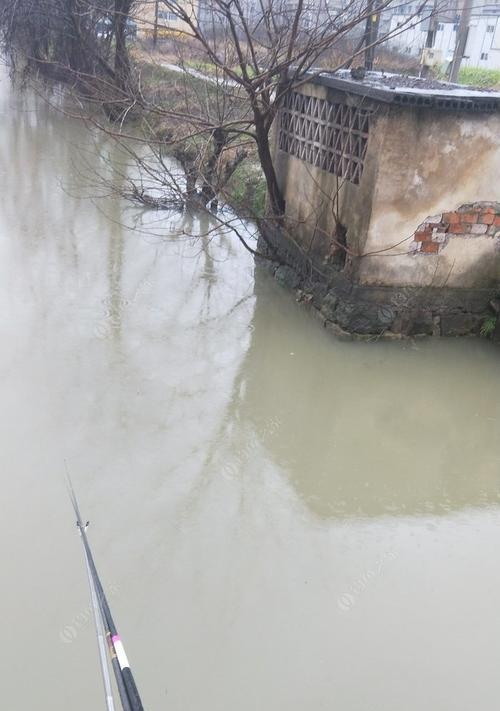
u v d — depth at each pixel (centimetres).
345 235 592
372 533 400
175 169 1097
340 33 598
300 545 388
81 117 894
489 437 502
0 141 1263
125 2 1018
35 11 1488
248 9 816
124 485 421
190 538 386
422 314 590
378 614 346
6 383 508
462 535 403
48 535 380
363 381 550
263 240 777
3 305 626
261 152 682
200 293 693
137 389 519
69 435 461
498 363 575
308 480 444
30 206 909
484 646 332
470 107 510
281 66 586
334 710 299
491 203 553
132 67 1123
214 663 317
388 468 462
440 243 562
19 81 1888
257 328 624
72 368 537
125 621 334
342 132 583
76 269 722
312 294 650
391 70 872
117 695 296
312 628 337
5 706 292
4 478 418
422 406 529
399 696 306
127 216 901
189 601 347
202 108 876
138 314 636
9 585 348
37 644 320
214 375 548
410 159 522
